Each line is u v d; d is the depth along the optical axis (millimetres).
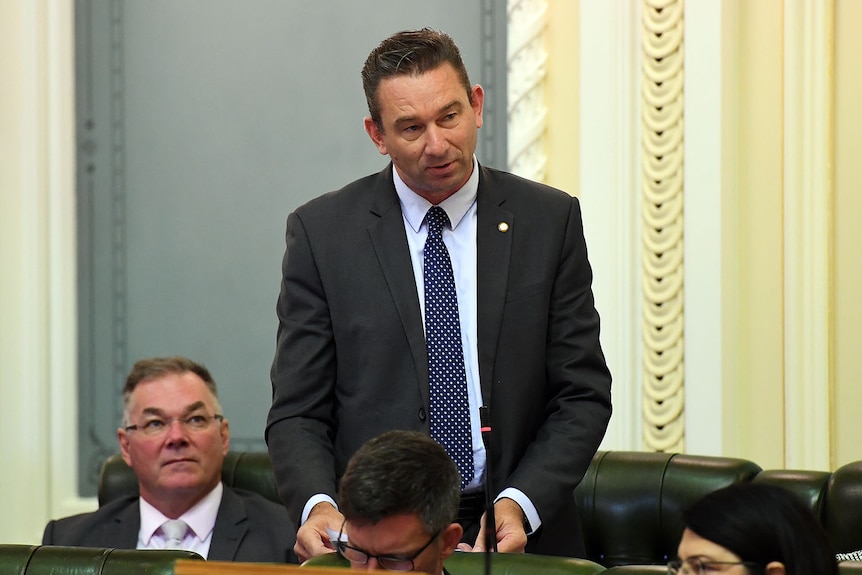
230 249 16891
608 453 11414
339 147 16531
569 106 15047
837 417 13812
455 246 9344
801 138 13820
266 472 12984
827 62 13727
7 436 16859
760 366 14125
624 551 11055
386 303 9203
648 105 14336
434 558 7152
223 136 16844
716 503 5969
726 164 14023
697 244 14102
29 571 8273
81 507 16922
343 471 9328
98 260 17203
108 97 17094
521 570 7559
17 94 16672
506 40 15711
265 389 16828
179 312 17031
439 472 7168
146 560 8133
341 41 16500
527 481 8836
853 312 13750
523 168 15164
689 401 14148
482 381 9062
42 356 16812
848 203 13758
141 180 17078
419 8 16141
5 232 16750
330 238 9414
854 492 10086
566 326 9352
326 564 7594
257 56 16734
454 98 8789
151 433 12383
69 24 16906
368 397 9203
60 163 16828
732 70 14039
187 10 16906
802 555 5777
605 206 14562
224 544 12227
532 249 9336
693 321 14109
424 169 8859
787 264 13859
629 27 14414
